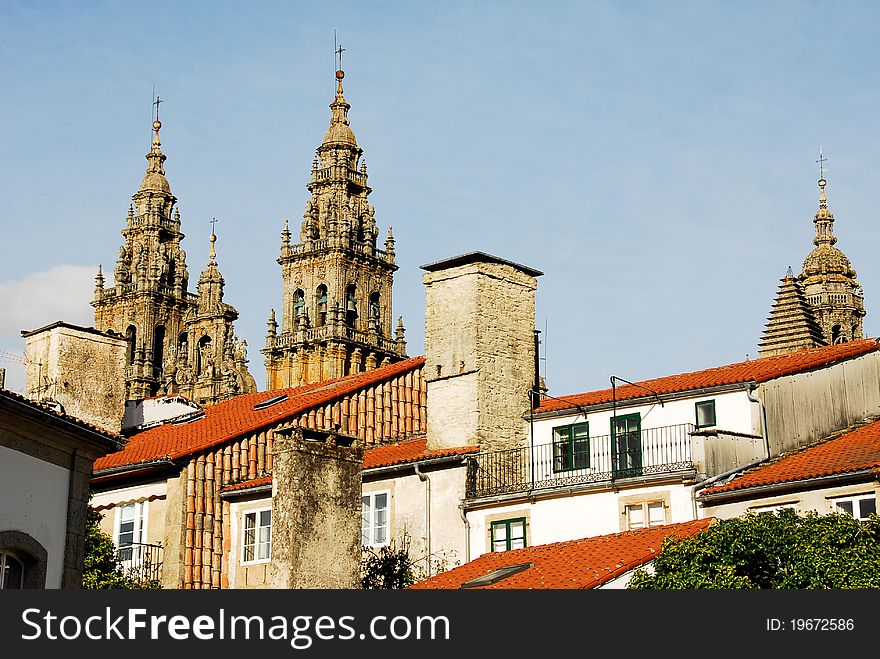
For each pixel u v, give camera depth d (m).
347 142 143.75
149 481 52.44
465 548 47.66
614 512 44.75
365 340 138.38
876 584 32.16
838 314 98.75
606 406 47.31
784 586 32.66
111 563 46.50
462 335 51.25
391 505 49.69
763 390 45.12
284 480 37.72
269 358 138.88
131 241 148.00
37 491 31.81
